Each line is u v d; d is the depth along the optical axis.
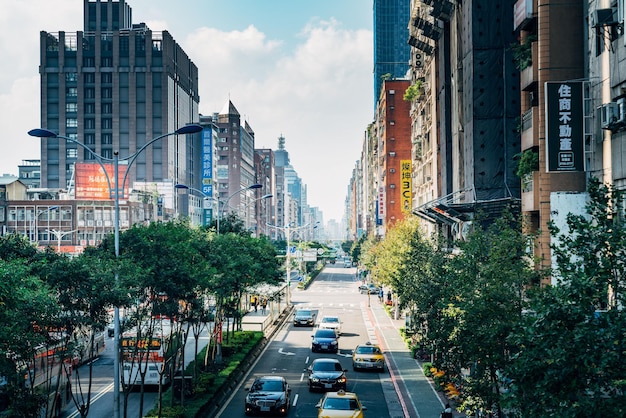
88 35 195.62
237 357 46.72
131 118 190.62
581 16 31.58
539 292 15.88
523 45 37.06
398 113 134.00
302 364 49.00
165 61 191.25
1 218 129.75
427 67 83.25
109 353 53.19
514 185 54.22
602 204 14.73
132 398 37.25
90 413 33.44
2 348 17.03
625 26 25.30
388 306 87.19
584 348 12.40
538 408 13.07
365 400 36.72
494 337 20.11
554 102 29.42
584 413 12.10
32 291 18.95
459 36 61.59
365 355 45.78
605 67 28.05
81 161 192.25
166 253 28.41
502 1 55.28
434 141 74.06
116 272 23.56
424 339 31.20
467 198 57.03
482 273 21.72
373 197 174.38
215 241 39.25
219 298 41.41
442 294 28.61
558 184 31.02
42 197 145.25
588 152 29.30
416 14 84.94
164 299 30.38
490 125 55.12
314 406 35.25
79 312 22.20
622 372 12.41
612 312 12.61
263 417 33.03
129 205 129.88
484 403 21.27
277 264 63.03
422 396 37.31
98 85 192.00
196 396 34.47
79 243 129.62
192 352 51.00
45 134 27.61
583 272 13.55
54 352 22.94
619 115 25.77
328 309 90.44
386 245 74.00
